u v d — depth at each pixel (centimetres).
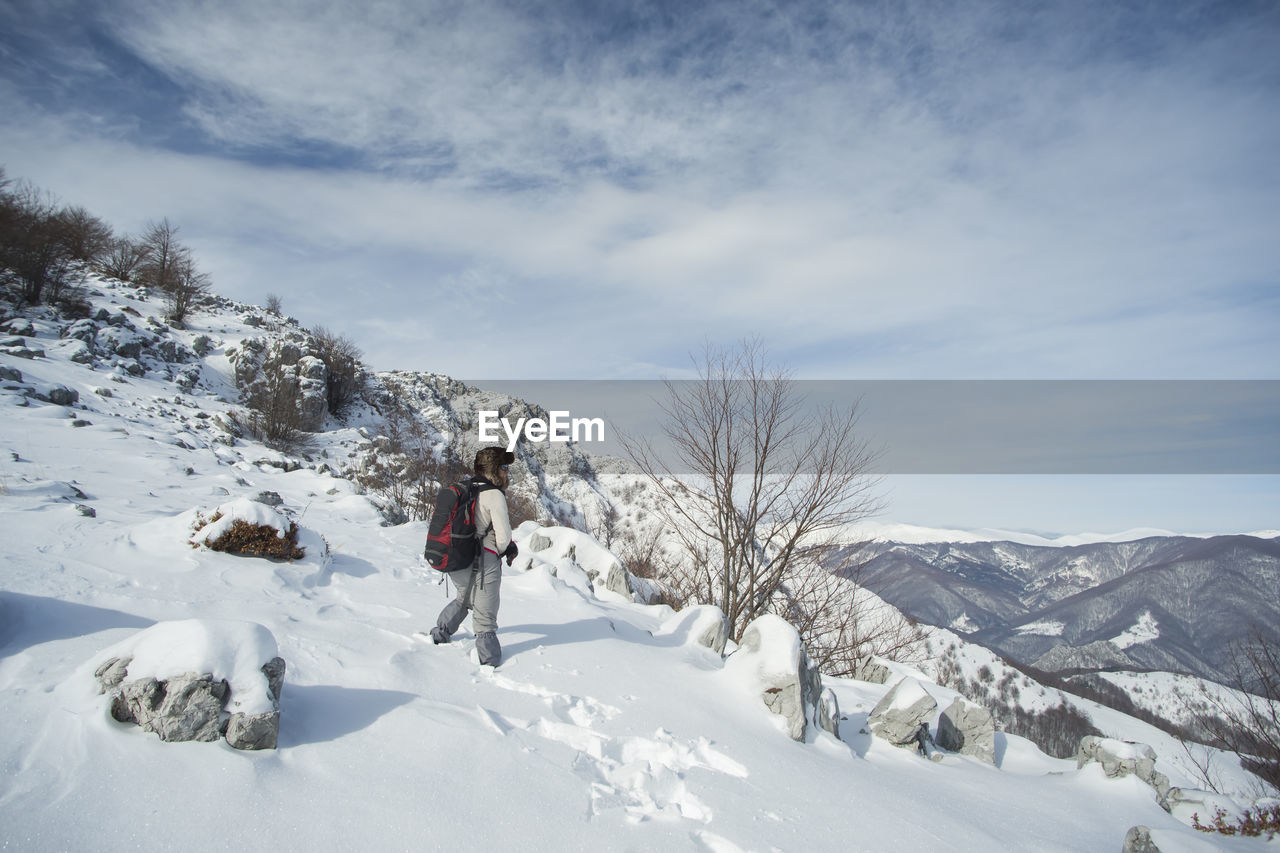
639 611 811
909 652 1193
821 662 1099
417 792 323
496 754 364
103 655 358
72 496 771
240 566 617
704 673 536
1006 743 645
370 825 296
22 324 1958
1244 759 1116
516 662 504
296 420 2291
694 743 418
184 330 2728
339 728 374
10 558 527
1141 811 491
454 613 516
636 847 307
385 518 1133
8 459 924
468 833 300
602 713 442
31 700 338
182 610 501
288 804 301
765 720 480
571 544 953
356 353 3650
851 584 1211
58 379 1636
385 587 679
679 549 1353
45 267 2216
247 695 341
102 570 544
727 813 349
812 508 1045
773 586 1098
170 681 332
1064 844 404
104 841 262
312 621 532
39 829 261
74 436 1195
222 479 1128
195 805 289
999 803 460
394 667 456
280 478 1402
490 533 503
